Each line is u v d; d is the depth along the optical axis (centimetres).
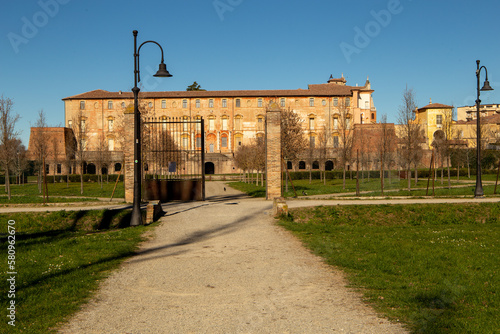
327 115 9694
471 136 8388
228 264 936
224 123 9869
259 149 4759
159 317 603
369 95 10431
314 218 1741
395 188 3466
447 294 682
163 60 1617
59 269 880
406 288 728
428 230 1465
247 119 9888
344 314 604
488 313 600
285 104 9781
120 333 544
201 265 928
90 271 867
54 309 631
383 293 700
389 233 1373
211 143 9862
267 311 623
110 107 9769
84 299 683
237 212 1808
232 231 1387
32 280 792
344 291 716
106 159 6069
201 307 645
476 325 552
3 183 5988
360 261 941
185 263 949
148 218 1600
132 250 1105
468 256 980
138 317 603
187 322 582
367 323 568
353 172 6881
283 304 654
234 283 779
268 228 1425
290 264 924
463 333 529
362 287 737
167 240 1257
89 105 9756
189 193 2253
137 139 1576
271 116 2348
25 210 1914
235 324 572
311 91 9862
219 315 609
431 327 549
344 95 9638
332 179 6506
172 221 1608
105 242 1197
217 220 1612
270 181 2339
